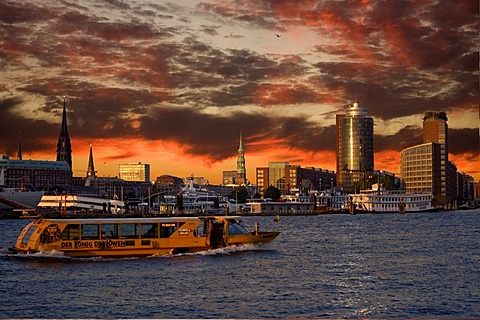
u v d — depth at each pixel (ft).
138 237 264.31
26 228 270.26
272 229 560.20
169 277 216.74
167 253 267.80
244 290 194.29
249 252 284.82
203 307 170.30
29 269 232.32
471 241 384.47
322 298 183.01
